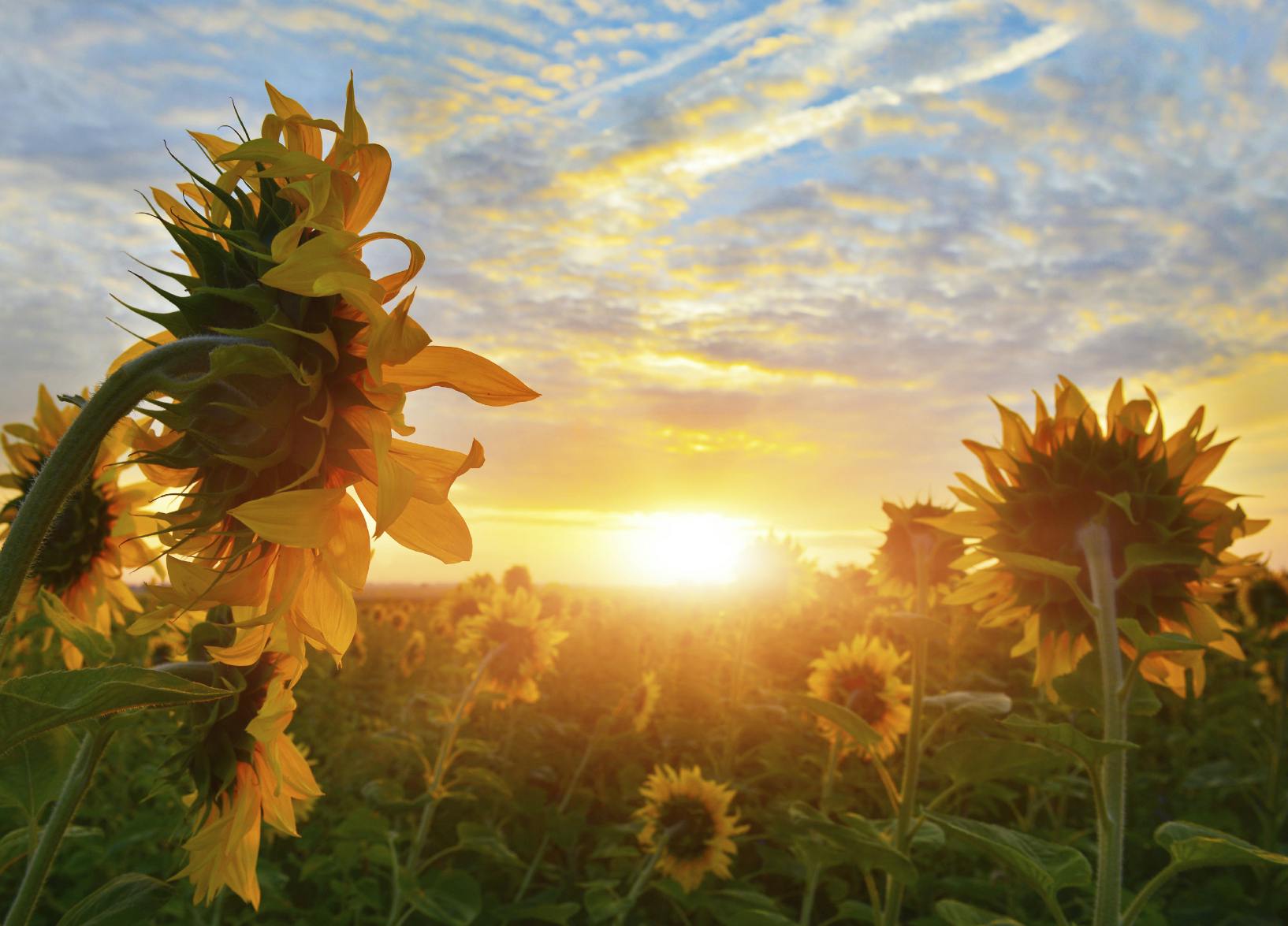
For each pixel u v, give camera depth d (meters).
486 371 1.42
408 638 12.45
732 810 6.75
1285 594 8.95
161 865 4.22
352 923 4.99
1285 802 6.09
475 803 6.52
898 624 3.46
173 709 1.98
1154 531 2.87
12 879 4.70
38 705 1.02
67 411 3.44
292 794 1.89
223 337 1.31
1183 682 3.05
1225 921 4.89
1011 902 5.14
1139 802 7.51
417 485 1.34
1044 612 3.03
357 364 1.35
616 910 4.54
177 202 1.48
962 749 2.86
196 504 1.35
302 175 1.30
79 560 3.21
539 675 7.01
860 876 6.09
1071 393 3.11
